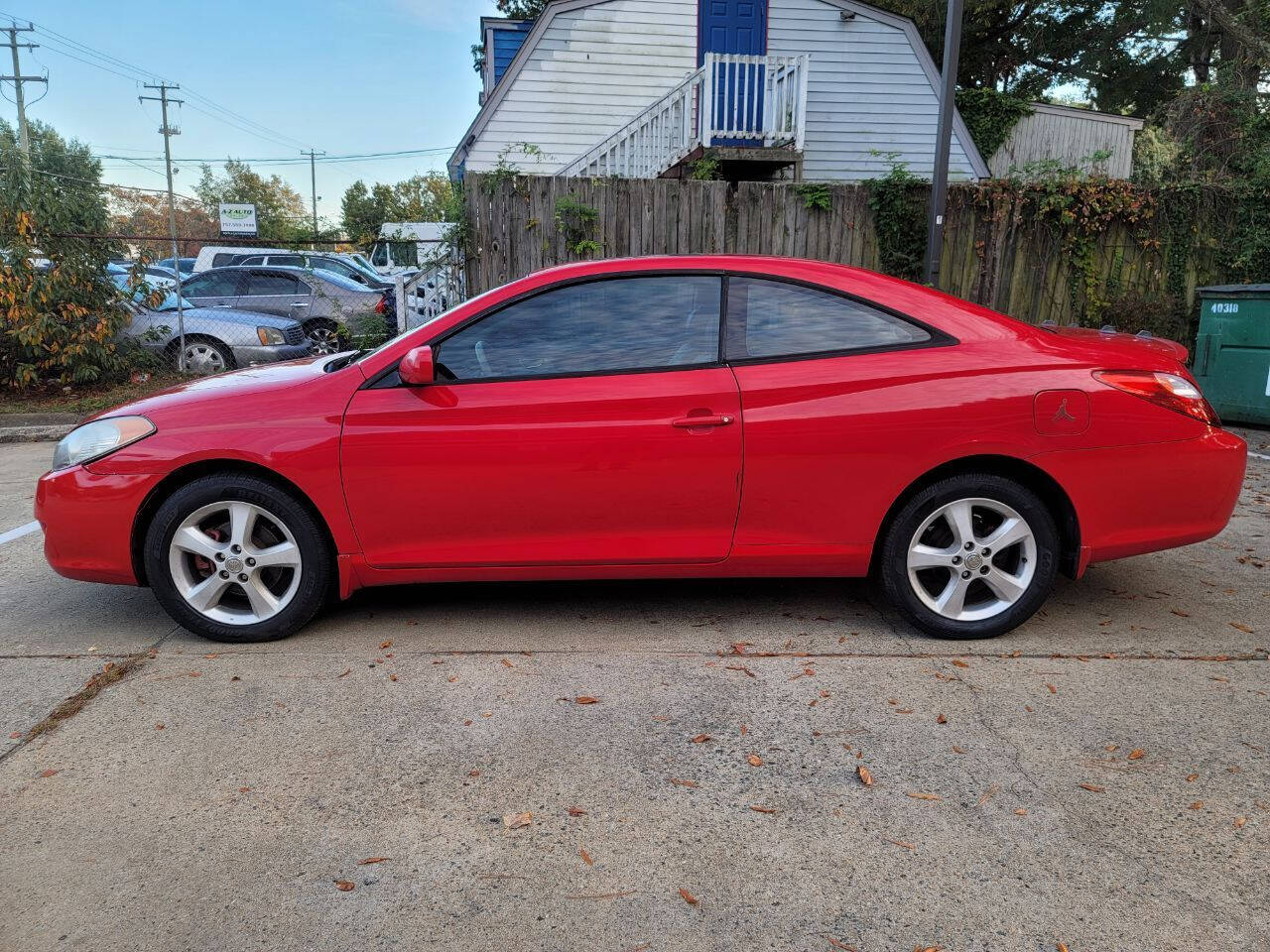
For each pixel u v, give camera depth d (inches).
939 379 129.2
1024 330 135.6
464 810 94.1
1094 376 129.9
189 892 81.5
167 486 135.9
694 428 128.7
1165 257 395.2
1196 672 125.3
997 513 133.4
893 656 131.3
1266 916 77.2
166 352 408.8
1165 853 86.0
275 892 81.7
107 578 136.9
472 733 110.0
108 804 95.5
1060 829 90.0
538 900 80.3
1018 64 1045.2
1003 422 128.3
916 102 583.5
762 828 90.7
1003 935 75.3
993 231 388.5
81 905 79.8
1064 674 124.9
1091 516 131.7
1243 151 574.9
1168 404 131.0
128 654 135.1
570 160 565.0
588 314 133.7
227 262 712.4
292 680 124.8
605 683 123.1
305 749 106.6
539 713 114.9
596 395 129.4
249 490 131.2
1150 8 910.4
